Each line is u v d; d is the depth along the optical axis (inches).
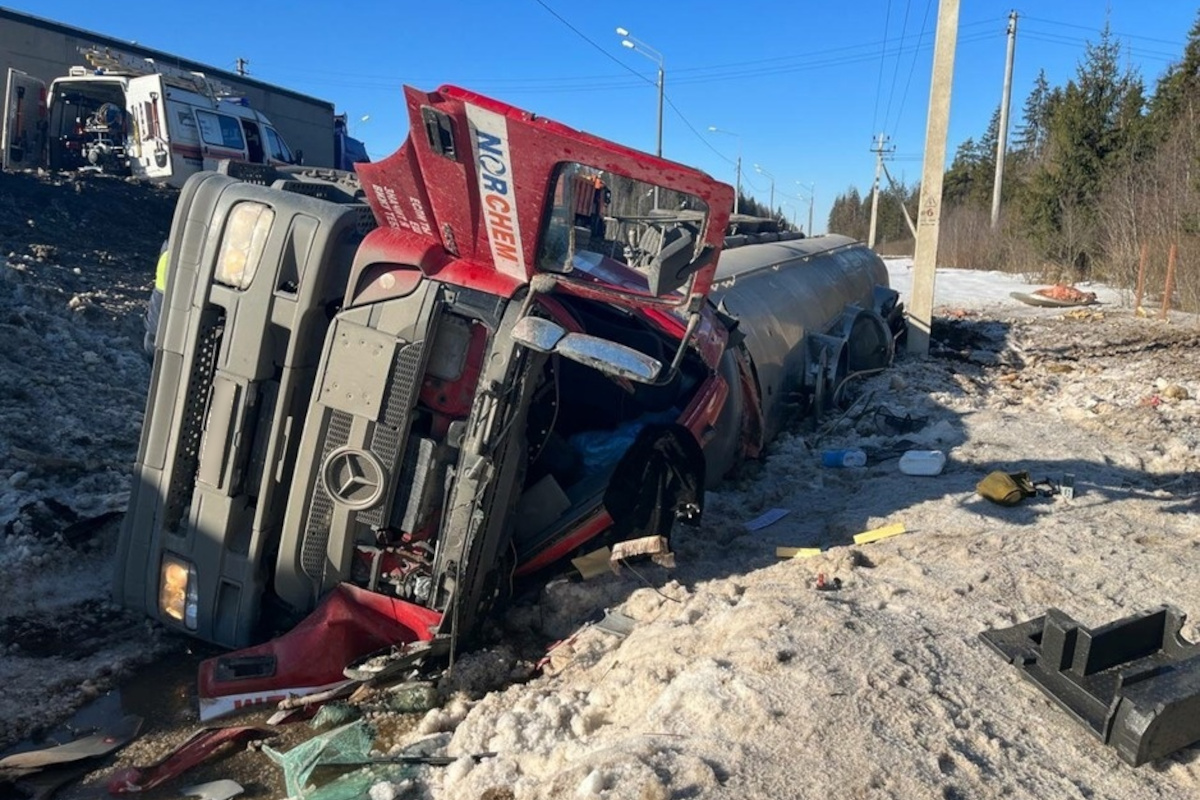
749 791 110.9
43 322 384.8
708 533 229.3
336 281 170.7
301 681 166.1
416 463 165.0
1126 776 120.0
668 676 146.3
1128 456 281.3
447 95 151.3
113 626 192.1
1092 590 179.9
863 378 398.0
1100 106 1003.3
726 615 162.2
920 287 453.4
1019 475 243.3
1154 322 594.9
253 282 167.9
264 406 172.9
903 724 126.1
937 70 438.9
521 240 159.6
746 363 271.4
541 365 167.6
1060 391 389.4
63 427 299.4
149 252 588.4
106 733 155.8
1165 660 140.3
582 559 193.8
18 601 195.5
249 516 177.5
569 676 162.9
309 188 230.7
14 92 699.4
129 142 690.2
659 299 166.6
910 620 161.9
